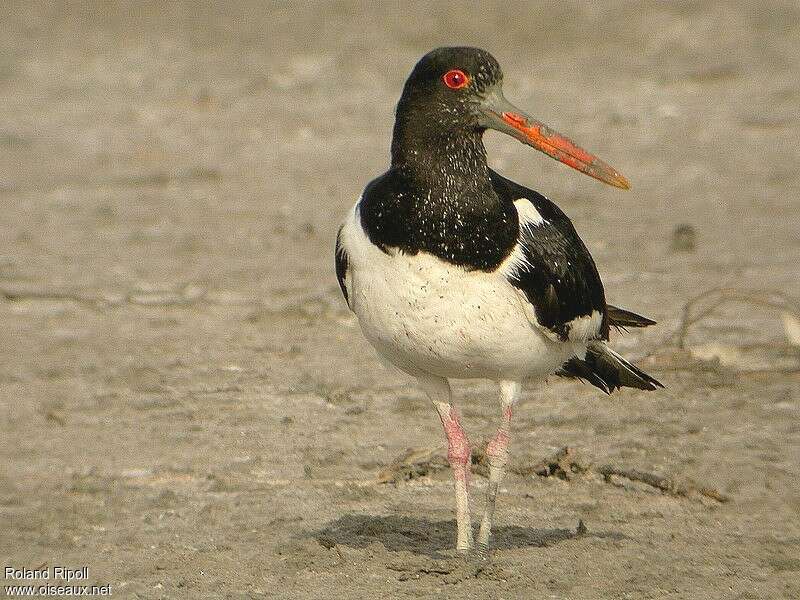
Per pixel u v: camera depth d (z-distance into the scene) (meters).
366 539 9.91
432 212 8.65
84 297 16.80
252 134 26.22
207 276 17.58
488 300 8.69
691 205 20.59
